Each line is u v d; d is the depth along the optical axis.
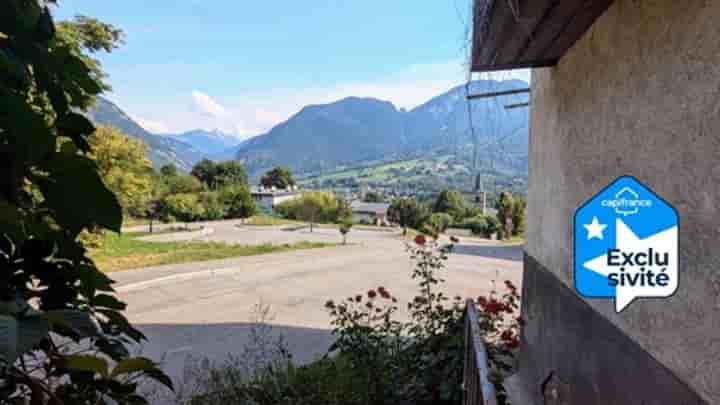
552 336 2.52
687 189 1.19
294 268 10.56
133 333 0.90
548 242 2.67
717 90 1.07
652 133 1.39
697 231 1.15
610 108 1.74
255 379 3.13
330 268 10.61
